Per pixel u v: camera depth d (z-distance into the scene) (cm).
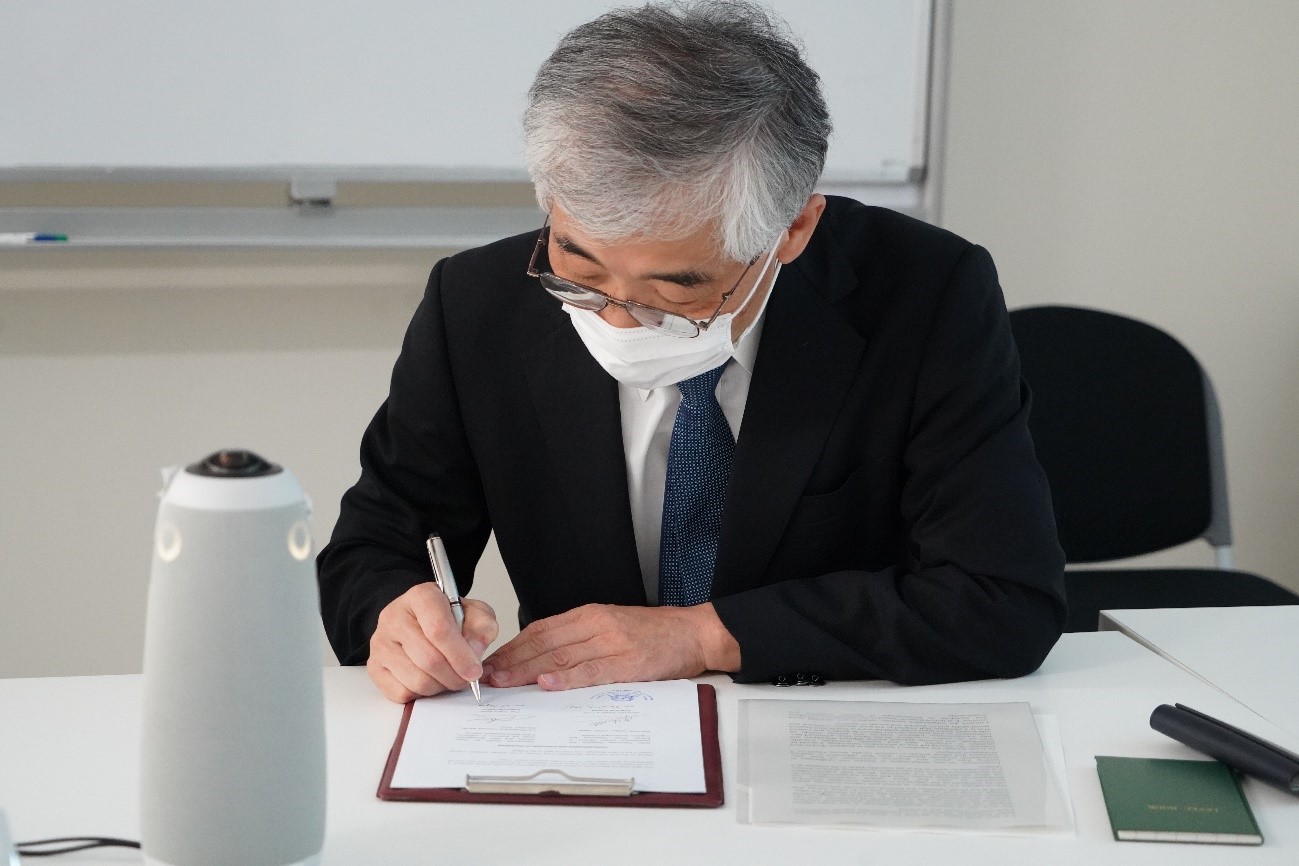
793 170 96
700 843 81
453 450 127
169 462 217
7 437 211
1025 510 113
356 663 113
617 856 80
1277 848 82
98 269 208
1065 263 242
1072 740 96
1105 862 80
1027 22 230
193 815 71
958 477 115
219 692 70
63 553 217
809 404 119
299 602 71
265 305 216
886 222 127
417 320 130
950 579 110
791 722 98
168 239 204
